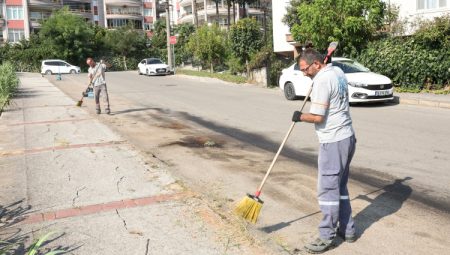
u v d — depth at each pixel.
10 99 16.55
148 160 7.57
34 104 15.77
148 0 85.25
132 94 19.70
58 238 4.60
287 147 8.91
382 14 18.25
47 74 42.31
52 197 5.84
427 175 6.72
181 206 5.36
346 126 4.17
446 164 7.28
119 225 4.85
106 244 4.42
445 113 12.55
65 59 56.00
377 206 5.50
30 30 66.19
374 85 13.98
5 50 55.72
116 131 10.85
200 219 4.95
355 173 6.96
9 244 4.47
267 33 41.47
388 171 7.00
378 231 4.75
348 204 4.43
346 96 4.22
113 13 80.56
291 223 5.01
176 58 44.88
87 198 5.75
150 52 62.34
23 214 5.28
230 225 4.79
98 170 7.00
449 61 15.66
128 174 6.74
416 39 16.41
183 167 7.55
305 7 18.89
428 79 16.25
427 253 4.24
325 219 4.26
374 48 17.61
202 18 77.44
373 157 7.89
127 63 59.97
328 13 17.92
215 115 13.31
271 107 14.64
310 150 8.61
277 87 21.73
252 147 9.03
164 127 11.48
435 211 5.31
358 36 18.11
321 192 4.26
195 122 12.21
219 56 32.88
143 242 4.43
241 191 6.16
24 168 7.27
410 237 4.60
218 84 24.47
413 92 16.08
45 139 9.52
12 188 6.27
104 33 60.91
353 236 4.46
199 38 32.81
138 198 5.68
